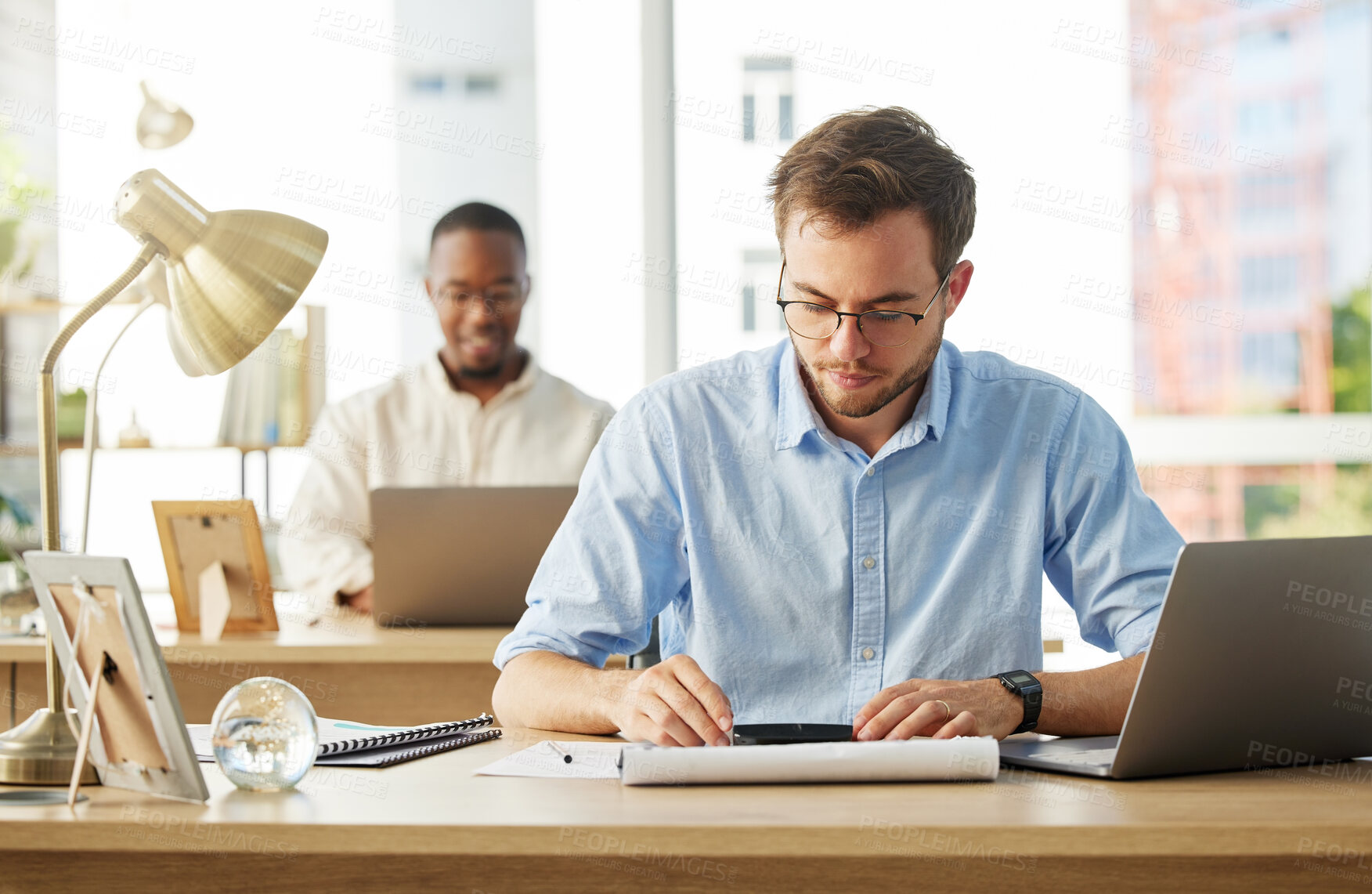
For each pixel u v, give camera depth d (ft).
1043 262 11.20
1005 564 4.66
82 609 3.14
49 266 11.75
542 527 7.50
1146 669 3.18
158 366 11.53
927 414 4.66
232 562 7.41
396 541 7.50
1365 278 11.09
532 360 9.75
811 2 11.49
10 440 11.45
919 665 4.58
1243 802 2.98
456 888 3.22
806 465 4.69
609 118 11.70
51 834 2.83
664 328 11.71
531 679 4.23
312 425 11.02
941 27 11.29
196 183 11.77
